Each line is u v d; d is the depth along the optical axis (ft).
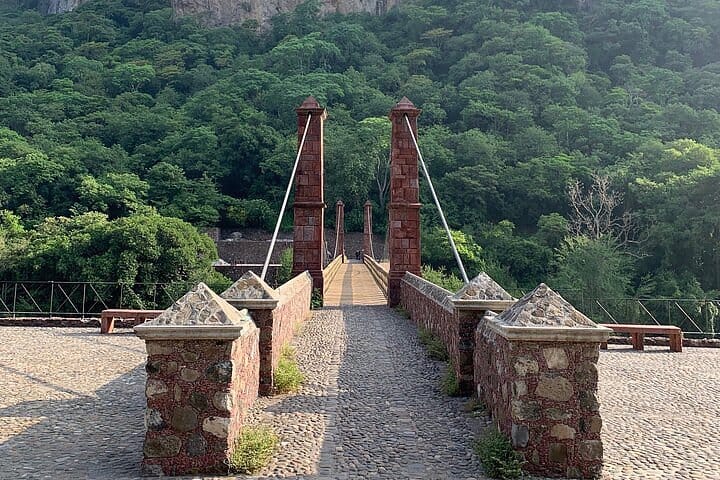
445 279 82.53
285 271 94.43
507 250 147.74
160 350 15.42
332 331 38.75
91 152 175.83
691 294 101.55
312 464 15.76
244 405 17.79
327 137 213.25
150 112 220.43
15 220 117.80
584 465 15.03
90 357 32.35
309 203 54.90
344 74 255.29
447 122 227.61
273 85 235.20
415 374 26.48
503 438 15.92
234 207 190.60
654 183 131.23
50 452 16.83
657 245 121.08
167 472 15.03
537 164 180.45
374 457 16.33
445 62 260.62
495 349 18.10
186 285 85.97
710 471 15.58
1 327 45.47
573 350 15.47
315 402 21.86
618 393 25.31
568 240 113.50
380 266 81.25
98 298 76.64
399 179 54.65
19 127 193.06
